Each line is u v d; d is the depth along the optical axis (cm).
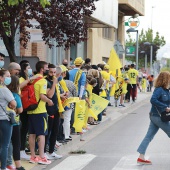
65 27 1506
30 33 1583
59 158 1287
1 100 1010
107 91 2369
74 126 1574
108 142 1574
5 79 1012
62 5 1494
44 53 2600
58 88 1291
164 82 1189
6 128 1016
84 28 1563
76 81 1602
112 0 3203
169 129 1192
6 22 1486
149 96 4131
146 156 1311
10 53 1478
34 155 1206
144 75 4675
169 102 1198
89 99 1786
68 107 1442
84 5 1539
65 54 3083
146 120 2242
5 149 1027
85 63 1989
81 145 1516
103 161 1255
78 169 1158
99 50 4116
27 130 1222
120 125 2042
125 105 2945
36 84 1162
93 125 1917
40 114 1173
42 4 1216
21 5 1379
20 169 1093
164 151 1389
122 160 1266
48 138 1266
